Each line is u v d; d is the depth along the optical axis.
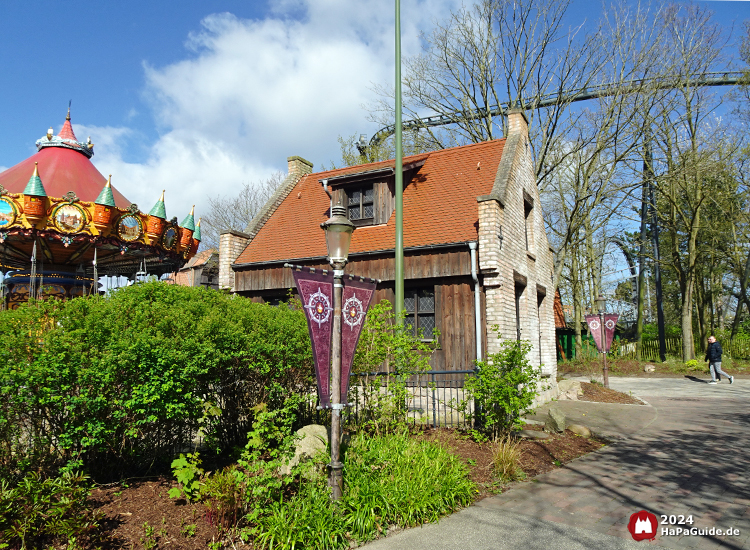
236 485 4.61
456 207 13.73
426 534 4.82
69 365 4.52
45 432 4.65
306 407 7.37
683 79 22.00
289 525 4.40
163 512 4.68
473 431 7.99
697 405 14.52
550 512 5.47
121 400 4.82
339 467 5.00
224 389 6.10
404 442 6.50
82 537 4.00
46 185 17.50
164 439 5.54
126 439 5.19
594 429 10.48
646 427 10.84
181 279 29.50
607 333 18.12
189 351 5.12
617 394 16.38
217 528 4.36
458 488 5.62
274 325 6.30
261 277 15.36
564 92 22.34
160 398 4.95
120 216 15.47
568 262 32.19
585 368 26.52
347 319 5.37
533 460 7.52
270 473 4.79
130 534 4.24
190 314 5.53
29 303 5.16
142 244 16.14
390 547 4.51
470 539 4.70
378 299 13.44
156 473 5.61
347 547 4.49
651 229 33.38
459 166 15.29
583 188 21.81
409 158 16.70
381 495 5.06
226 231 15.89
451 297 12.46
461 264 12.27
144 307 5.35
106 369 4.65
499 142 15.55
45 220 14.37
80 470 5.03
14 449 4.55
